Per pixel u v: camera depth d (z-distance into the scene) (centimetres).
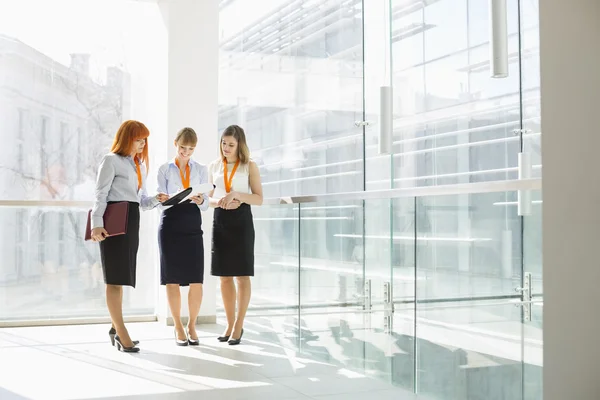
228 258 554
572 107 288
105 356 509
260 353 525
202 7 688
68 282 691
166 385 414
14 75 690
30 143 694
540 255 302
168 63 676
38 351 530
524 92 577
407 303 403
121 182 512
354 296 460
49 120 700
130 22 723
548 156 284
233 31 722
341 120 586
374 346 438
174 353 522
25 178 692
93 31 714
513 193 318
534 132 562
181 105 679
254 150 702
